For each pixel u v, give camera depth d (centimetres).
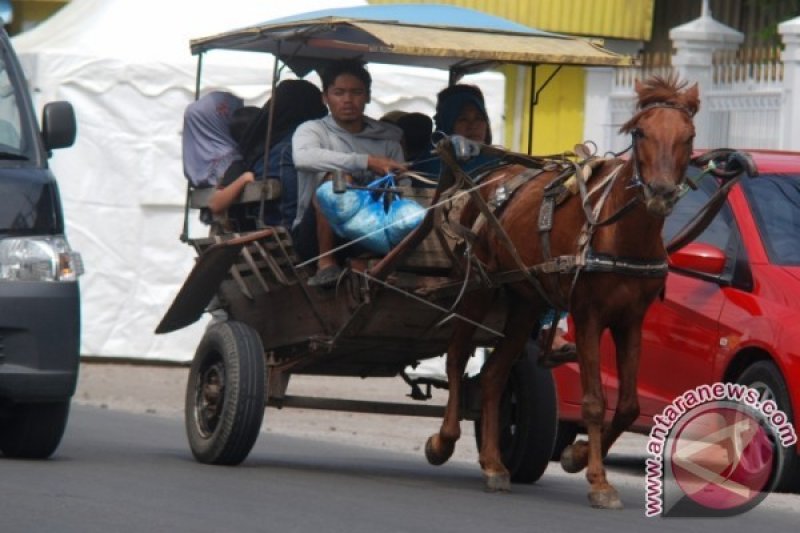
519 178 1647
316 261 1738
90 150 2966
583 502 1603
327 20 1680
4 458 1741
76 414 2345
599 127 3572
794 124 2939
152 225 3000
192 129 1928
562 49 1723
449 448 1731
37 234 1669
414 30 1703
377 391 2839
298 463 1878
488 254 1652
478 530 1370
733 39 3178
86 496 1459
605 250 1490
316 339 1722
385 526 1370
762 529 1472
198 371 1792
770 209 1892
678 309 1900
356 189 1648
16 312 1631
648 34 3769
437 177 1769
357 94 1766
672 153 1416
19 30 3884
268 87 2966
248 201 1812
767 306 1800
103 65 2947
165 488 1540
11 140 1745
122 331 3012
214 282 1808
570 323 1986
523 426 1766
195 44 1908
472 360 2889
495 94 2991
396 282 1666
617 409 1552
